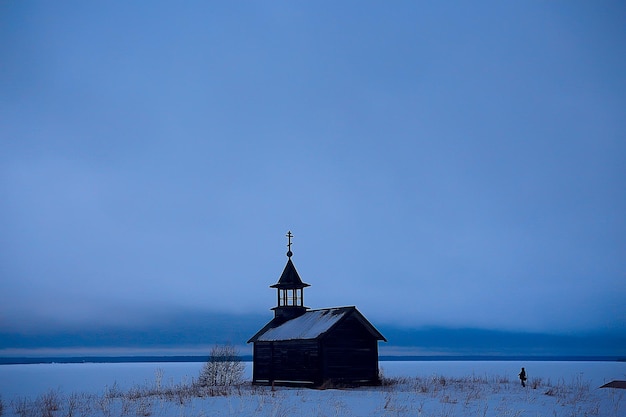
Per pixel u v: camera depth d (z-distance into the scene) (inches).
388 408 1171.9
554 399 1413.6
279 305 2096.5
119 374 4525.1
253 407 1171.3
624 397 1475.1
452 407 1212.5
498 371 4338.1
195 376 3540.8
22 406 1322.6
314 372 1700.3
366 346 1777.8
